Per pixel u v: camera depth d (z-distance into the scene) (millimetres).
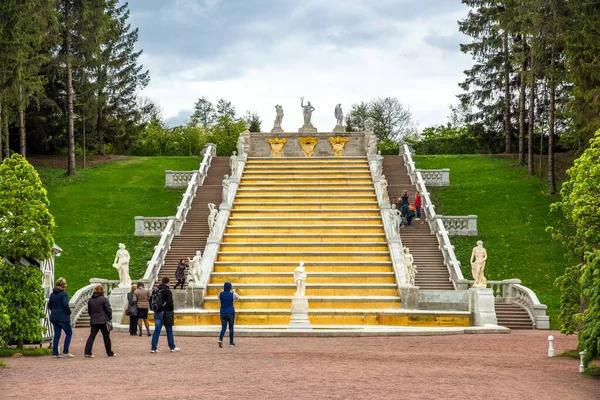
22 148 55469
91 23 63312
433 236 47719
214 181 59156
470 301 37375
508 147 71500
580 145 49906
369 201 52062
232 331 25375
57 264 45531
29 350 23578
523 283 43156
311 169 59125
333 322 36875
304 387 15734
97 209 55562
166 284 23391
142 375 17625
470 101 73938
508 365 20406
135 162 70125
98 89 72312
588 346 19406
